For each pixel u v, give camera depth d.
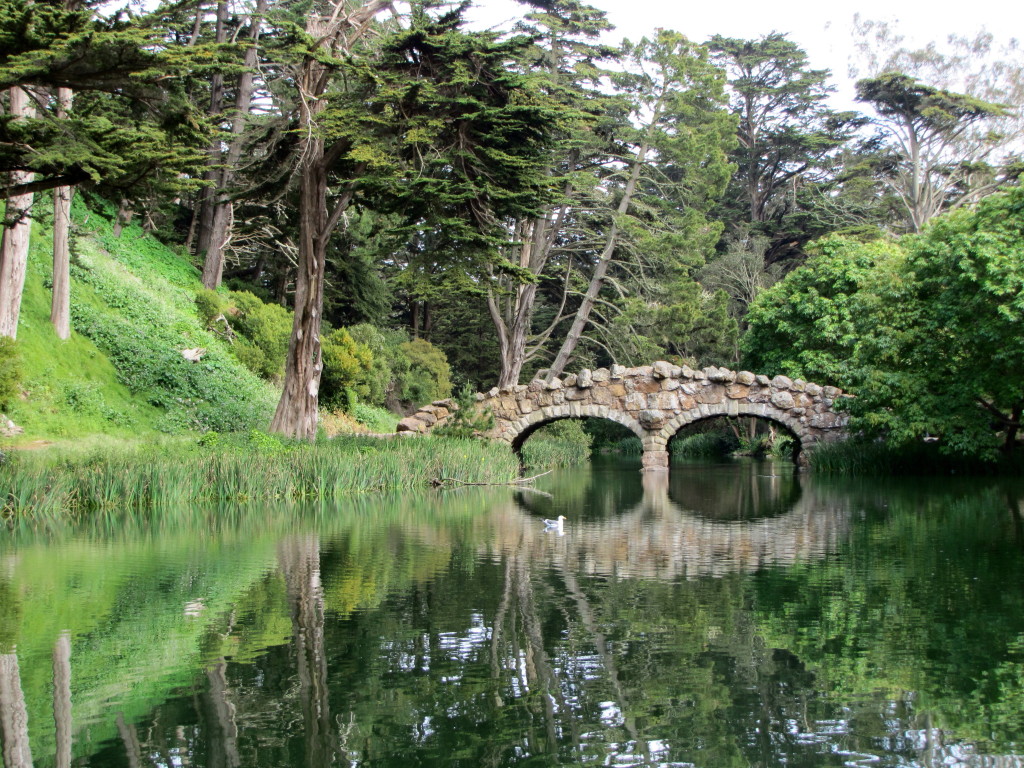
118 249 31.94
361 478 20.69
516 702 6.01
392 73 20.22
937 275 22.77
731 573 10.09
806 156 48.75
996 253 20.06
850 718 5.75
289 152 21.98
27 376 21.94
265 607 8.47
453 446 25.02
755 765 5.08
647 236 36.62
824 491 20.33
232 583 9.55
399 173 19.77
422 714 5.79
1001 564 10.45
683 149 37.28
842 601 8.66
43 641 7.38
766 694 6.15
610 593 9.05
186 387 26.34
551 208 30.22
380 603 8.62
